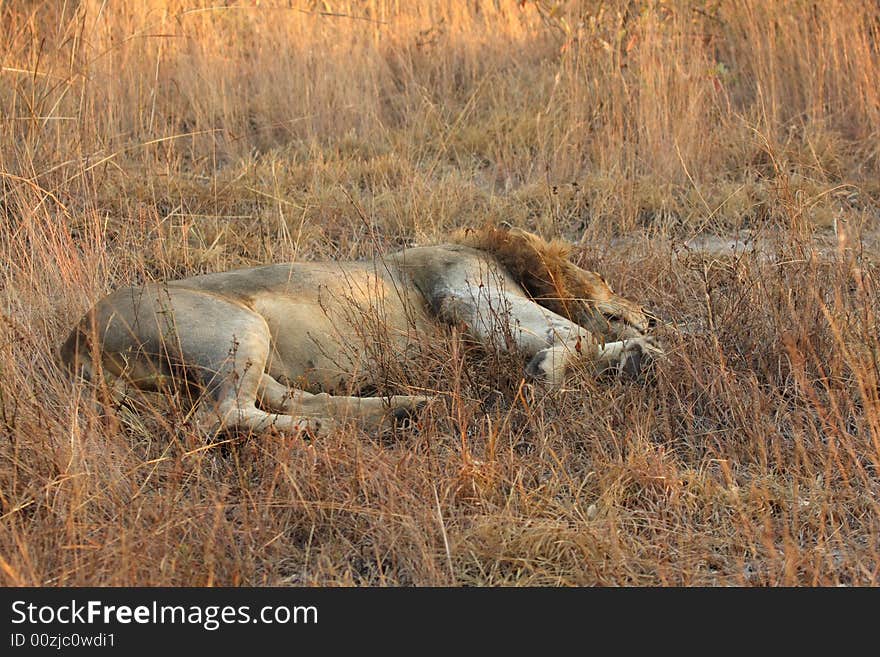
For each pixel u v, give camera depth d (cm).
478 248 1043
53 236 1081
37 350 905
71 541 662
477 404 859
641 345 922
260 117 1773
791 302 955
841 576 675
